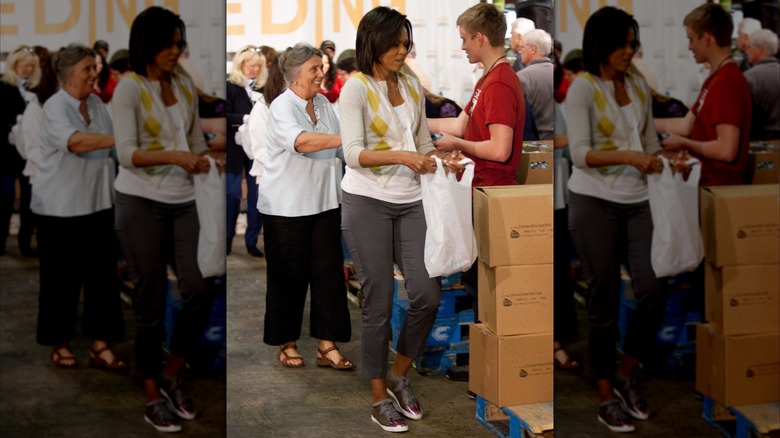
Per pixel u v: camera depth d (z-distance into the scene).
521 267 3.33
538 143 3.96
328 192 3.97
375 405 3.56
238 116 4.96
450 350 4.16
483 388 3.49
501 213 3.30
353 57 4.30
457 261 3.41
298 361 4.31
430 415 3.67
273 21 4.49
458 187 3.41
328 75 4.32
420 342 3.62
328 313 4.15
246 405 3.79
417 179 3.54
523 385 3.34
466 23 3.69
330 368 4.30
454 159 3.40
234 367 4.30
